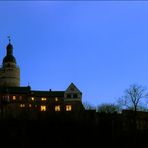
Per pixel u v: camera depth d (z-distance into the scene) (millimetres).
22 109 161875
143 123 122125
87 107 162875
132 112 121875
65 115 120750
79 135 101125
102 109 149875
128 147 97438
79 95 162375
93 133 102500
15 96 175125
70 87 164000
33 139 99125
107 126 107750
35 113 131875
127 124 114312
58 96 174000
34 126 105625
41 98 175125
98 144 98125
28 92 175875
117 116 118562
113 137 101250
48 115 120750
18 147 95562
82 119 114250
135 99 129000
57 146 97000
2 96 169125
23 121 108125
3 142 97062
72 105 160625
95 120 113562
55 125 106375
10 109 161625
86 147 97125
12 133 100875
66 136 100750
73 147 96938
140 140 101312
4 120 109750
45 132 102062
